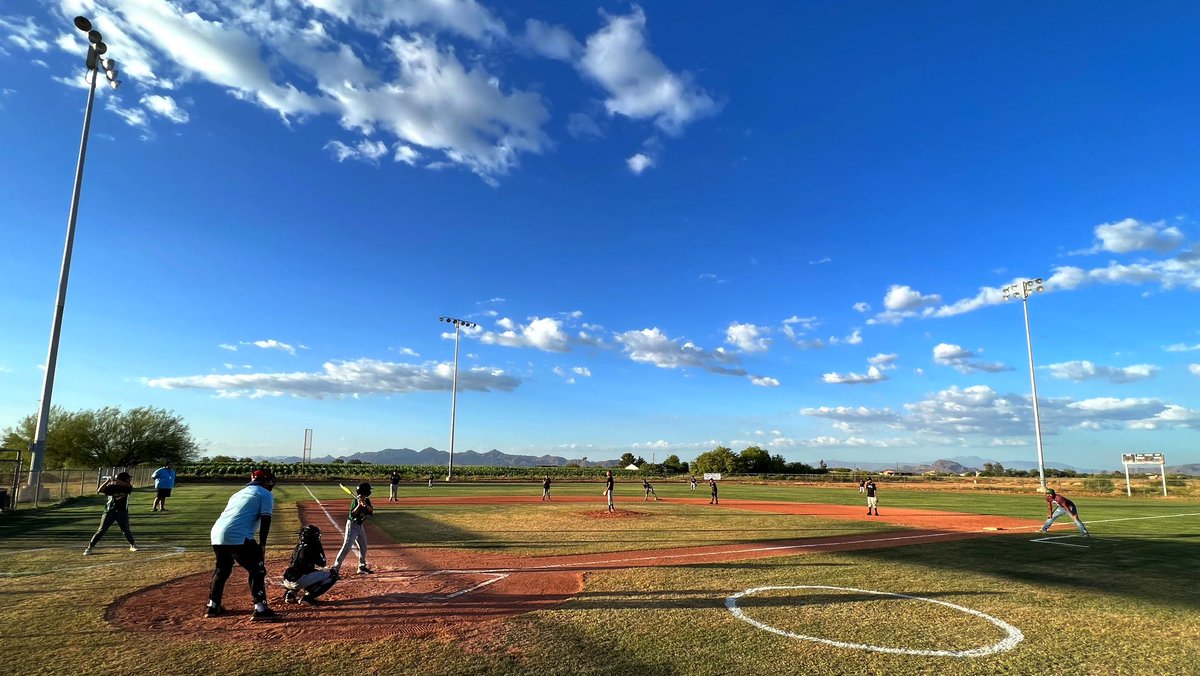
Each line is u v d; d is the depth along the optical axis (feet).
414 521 65.46
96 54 84.53
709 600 27.61
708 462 318.86
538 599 27.63
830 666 19.19
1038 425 171.42
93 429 196.75
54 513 68.13
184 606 25.61
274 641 20.95
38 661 18.65
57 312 77.56
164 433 209.15
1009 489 179.63
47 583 29.89
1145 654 20.74
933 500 124.77
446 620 23.93
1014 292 176.96
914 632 22.95
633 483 229.86
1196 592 30.68
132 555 38.63
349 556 40.32
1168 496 140.67
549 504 97.55
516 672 18.25
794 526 62.85
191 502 87.10
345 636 21.63
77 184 81.20
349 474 222.69
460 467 294.87
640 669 18.66
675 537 51.75
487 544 46.47
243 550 23.53
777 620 24.36
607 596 28.25
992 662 19.77
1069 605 27.58
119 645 20.26
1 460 74.69
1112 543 50.16
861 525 65.31
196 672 17.90
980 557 41.86
